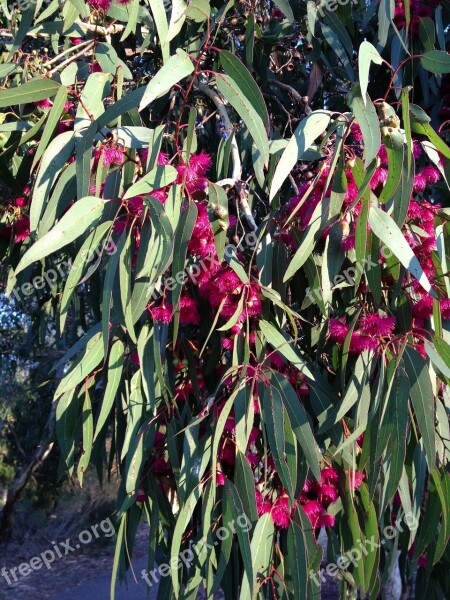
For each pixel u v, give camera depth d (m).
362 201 0.72
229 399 0.77
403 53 1.13
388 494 0.75
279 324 0.86
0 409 3.35
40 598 2.90
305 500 0.87
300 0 1.28
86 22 1.11
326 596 2.37
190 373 0.95
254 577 0.80
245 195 0.99
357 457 0.89
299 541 0.83
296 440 0.78
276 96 1.42
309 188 0.78
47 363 2.77
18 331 2.62
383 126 0.74
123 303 0.74
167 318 0.84
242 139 1.17
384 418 0.75
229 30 1.27
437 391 0.85
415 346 0.79
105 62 0.99
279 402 0.78
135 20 0.94
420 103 1.28
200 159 0.79
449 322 0.82
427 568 0.96
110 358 0.87
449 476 0.82
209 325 0.91
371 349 0.79
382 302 0.85
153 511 0.96
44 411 3.47
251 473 0.79
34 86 0.81
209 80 1.26
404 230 0.80
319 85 1.39
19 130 0.96
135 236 0.80
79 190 0.77
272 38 1.29
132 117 0.87
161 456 0.97
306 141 0.76
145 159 0.82
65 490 3.77
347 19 1.21
